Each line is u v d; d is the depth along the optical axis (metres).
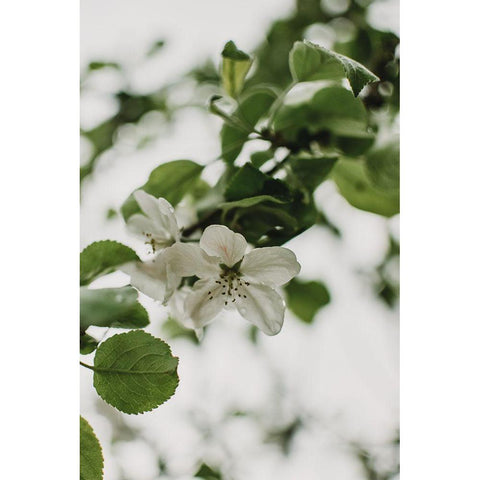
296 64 1.32
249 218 1.27
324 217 1.77
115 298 1.15
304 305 1.73
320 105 1.39
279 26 1.87
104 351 1.10
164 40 1.91
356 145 1.41
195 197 1.46
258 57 1.86
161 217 1.29
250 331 1.98
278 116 1.40
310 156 1.37
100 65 1.90
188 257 1.20
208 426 2.02
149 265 1.21
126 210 1.35
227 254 1.21
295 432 2.03
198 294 1.21
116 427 1.89
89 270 1.20
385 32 1.74
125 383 1.10
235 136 1.37
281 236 1.27
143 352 1.10
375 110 1.63
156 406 1.09
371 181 1.42
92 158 1.82
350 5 1.79
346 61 1.19
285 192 1.26
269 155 1.36
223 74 1.37
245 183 1.25
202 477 1.97
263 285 1.21
